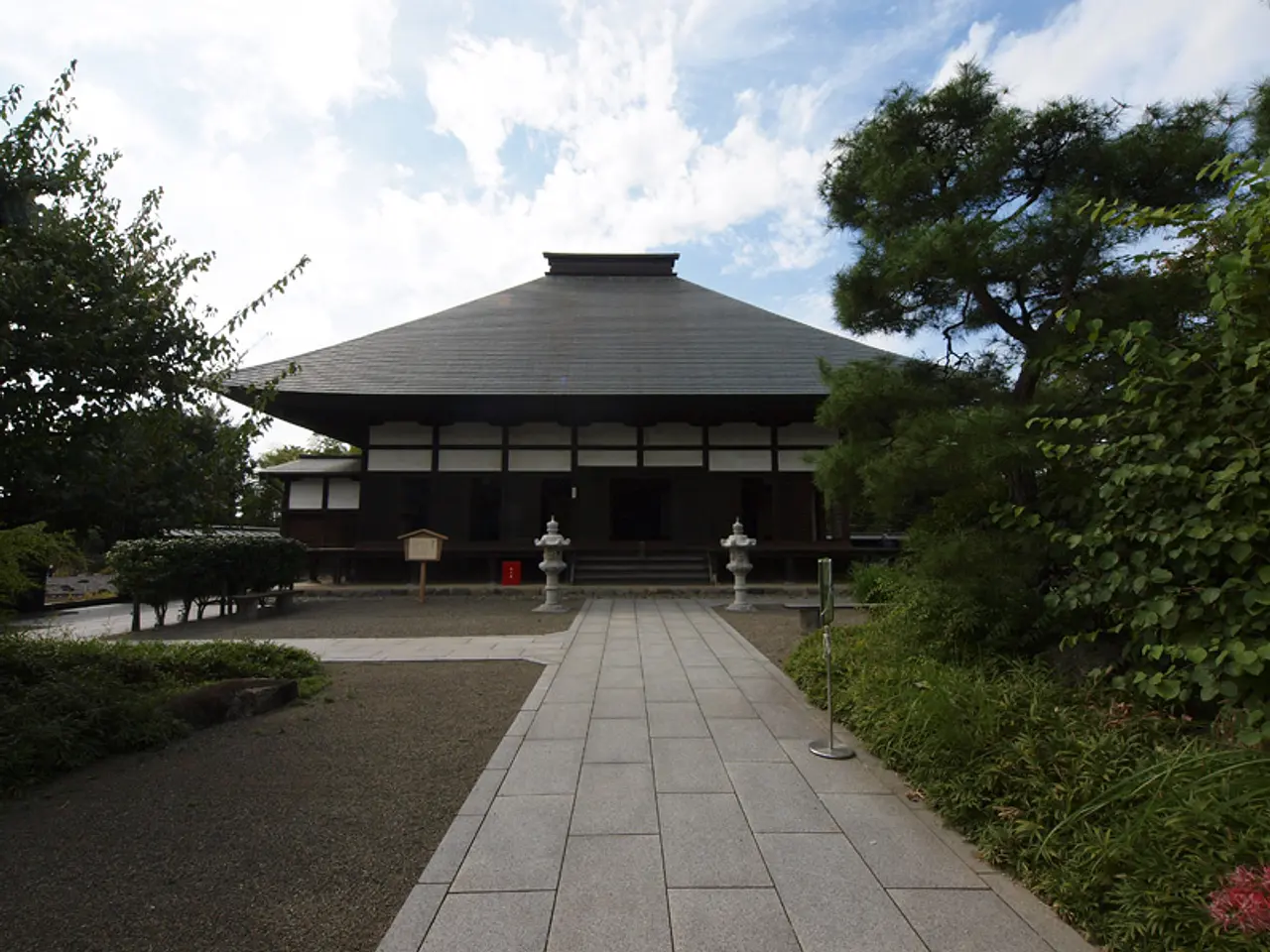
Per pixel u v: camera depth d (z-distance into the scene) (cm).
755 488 1512
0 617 504
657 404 1316
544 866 259
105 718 398
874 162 524
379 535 1410
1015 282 470
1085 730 305
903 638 485
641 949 209
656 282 2180
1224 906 178
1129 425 311
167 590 898
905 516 520
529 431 1448
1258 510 259
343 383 1320
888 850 271
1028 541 417
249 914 230
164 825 299
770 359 1484
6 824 300
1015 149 474
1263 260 241
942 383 529
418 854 273
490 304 1895
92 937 216
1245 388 248
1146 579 289
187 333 439
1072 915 220
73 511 428
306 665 593
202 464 464
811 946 210
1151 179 435
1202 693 258
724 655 681
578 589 1252
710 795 327
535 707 488
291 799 328
